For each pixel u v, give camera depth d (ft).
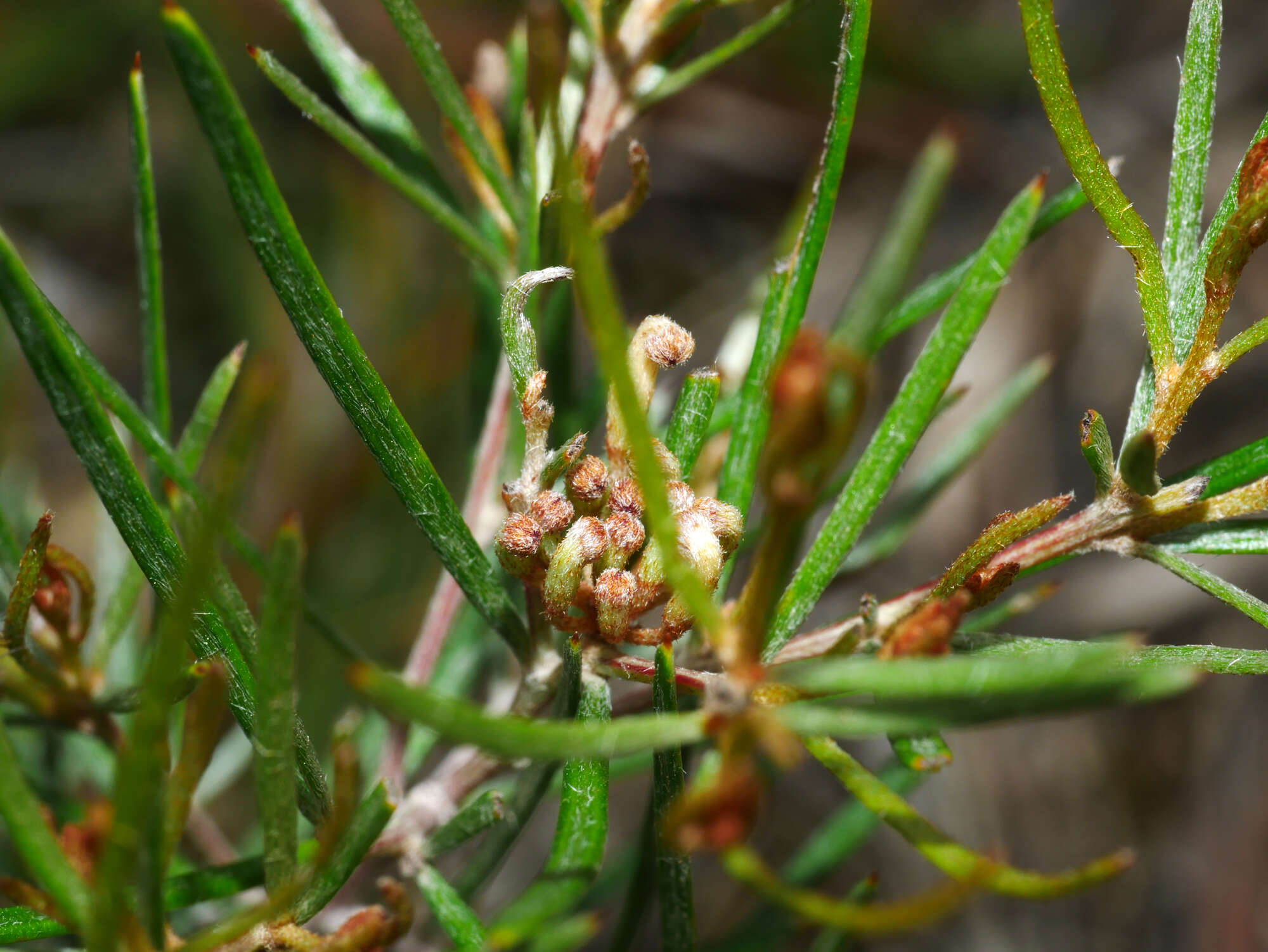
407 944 0.37
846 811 0.37
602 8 0.32
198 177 0.73
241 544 0.31
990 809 0.72
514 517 0.26
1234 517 0.27
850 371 0.21
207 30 0.70
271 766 0.24
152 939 0.24
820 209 0.28
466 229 0.32
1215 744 0.74
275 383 0.22
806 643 0.28
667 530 0.22
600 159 0.33
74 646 0.30
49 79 0.74
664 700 0.26
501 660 0.39
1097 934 0.72
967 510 0.73
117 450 0.25
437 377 0.66
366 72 0.34
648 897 0.33
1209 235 0.27
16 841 0.23
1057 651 0.27
